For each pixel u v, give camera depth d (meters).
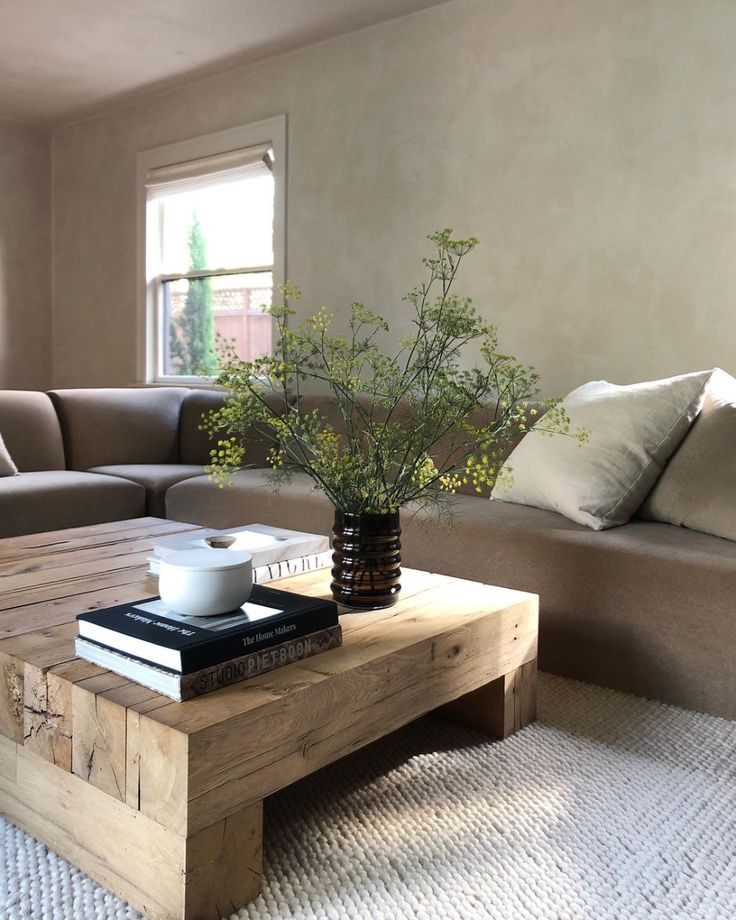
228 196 4.86
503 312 3.64
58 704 1.28
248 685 1.28
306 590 1.80
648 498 2.47
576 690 2.16
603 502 2.36
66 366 5.77
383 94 4.00
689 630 2.04
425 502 1.73
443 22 3.78
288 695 1.24
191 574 1.33
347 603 1.71
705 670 2.01
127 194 5.28
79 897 1.23
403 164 3.95
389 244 4.02
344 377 1.70
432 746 1.82
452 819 1.50
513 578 2.36
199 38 4.22
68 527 3.28
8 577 1.83
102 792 1.23
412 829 1.47
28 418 3.79
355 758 1.75
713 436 2.36
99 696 1.21
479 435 1.63
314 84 4.27
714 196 3.06
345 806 1.55
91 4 3.87
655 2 3.17
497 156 3.63
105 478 3.47
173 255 5.16
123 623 1.31
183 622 1.33
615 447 2.42
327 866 1.35
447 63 3.77
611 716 1.99
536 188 3.52
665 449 2.43
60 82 4.86
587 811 1.54
